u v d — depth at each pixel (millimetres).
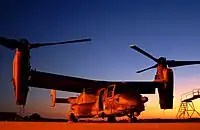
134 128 10320
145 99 18375
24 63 17719
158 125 11648
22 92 17500
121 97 18484
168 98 21984
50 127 10859
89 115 21453
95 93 21641
